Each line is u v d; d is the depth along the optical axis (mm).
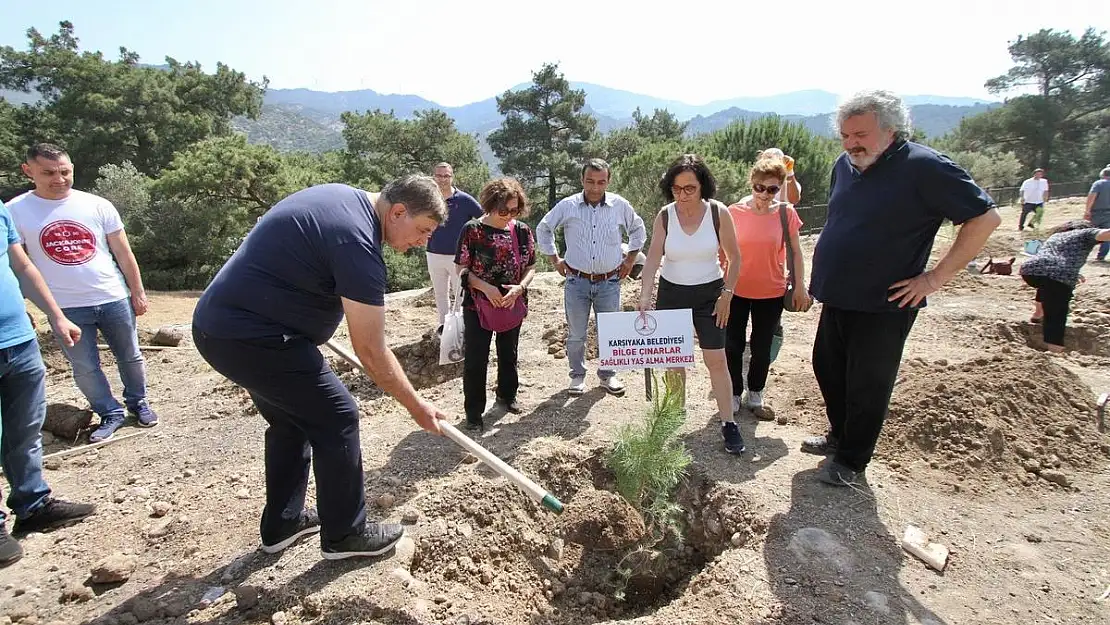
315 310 2625
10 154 31875
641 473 3537
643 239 4973
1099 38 46500
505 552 3227
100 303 4391
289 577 2803
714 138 23359
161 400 5355
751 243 4180
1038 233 14266
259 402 2811
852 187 3299
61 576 2953
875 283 3207
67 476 3971
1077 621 2611
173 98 36031
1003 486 3615
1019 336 6832
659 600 3400
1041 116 45656
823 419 4461
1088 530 3252
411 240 2736
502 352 4461
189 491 3725
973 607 2674
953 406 3982
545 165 38062
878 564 2910
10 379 3129
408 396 2719
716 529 3391
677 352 4031
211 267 21109
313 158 36781
